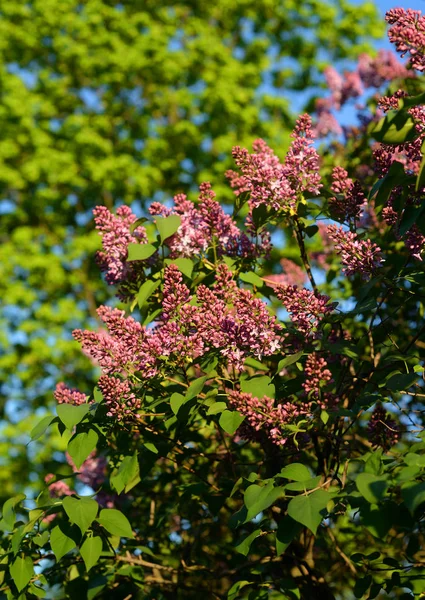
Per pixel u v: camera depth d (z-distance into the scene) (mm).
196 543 3506
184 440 3297
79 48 14312
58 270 13188
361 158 4547
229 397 2502
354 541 3783
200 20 15797
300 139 2842
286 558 3182
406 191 2465
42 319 13117
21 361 12891
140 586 3117
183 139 14492
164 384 2926
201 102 14789
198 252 3041
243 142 13945
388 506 2121
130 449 3215
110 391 2596
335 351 2633
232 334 2580
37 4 14633
